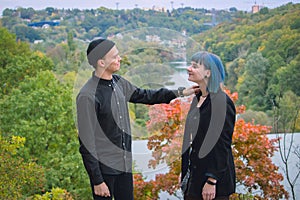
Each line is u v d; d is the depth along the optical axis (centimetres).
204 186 230
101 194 225
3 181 368
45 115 545
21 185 385
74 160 501
